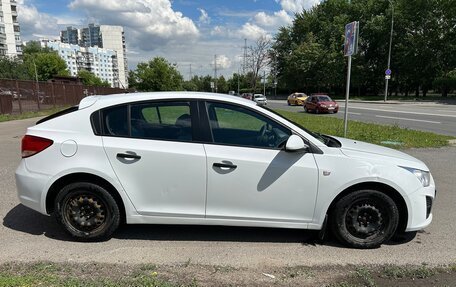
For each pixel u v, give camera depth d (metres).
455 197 5.41
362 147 4.03
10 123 15.26
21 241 3.79
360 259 3.49
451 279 3.12
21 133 12.01
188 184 3.65
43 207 3.76
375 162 3.65
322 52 59.28
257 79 45.59
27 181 3.73
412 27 45.03
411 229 3.72
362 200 3.67
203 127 3.71
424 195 3.71
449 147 9.46
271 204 3.67
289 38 71.81
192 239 3.91
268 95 85.06
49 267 3.22
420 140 10.30
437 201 5.23
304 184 3.63
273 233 4.08
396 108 27.98
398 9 46.28
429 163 7.62
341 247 3.75
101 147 3.65
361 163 3.63
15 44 98.06
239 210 3.69
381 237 3.70
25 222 4.31
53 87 24.86
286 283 3.04
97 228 3.78
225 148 3.64
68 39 161.50
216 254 3.56
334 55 56.03
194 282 3.01
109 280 3.00
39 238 3.87
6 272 3.12
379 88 57.72
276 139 3.71
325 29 62.06
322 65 59.12
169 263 3.36
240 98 3.97
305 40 65.12
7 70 64.75
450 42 40.75
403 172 3.66
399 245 3.81
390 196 3.71
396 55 45.97
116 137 3.70
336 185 3.61
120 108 3.78
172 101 3.78
